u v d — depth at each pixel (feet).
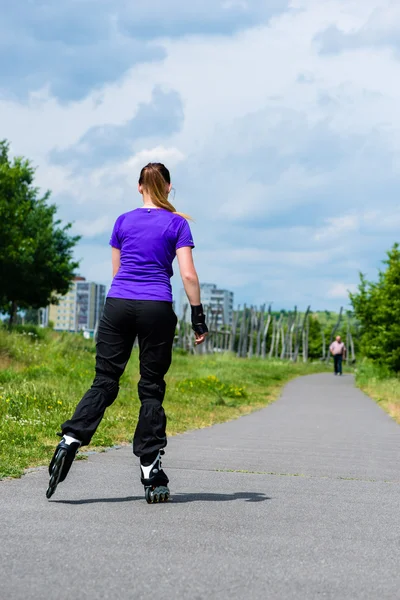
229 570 14.97
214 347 240.32
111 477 26.84
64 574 14.25
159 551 16.20
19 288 176.14
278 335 248.93
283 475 29.76
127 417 50.16
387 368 123.75
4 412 44.83
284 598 13.35
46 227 184.24
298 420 62.49
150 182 23.47
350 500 24.13
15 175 155.74
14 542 16.46
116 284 22.52
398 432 52.95
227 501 22.86
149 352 22.34
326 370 216.95
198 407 68.64
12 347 90.02
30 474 26.66
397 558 16.53
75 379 73.36
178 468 30.73
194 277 22.54
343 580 14.62
